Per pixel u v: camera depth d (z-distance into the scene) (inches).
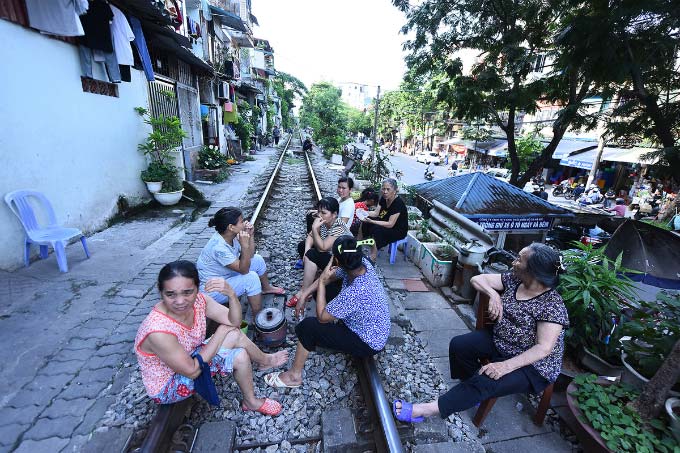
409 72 457.7
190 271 78.0
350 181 189.2
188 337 85.7
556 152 815.7
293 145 1295.5
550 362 91.7
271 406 100.6
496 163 1160.8
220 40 711.7
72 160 206.8
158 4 268.1
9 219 161.3
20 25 167.8
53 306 142.2
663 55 231.6
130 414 95.7
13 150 164.6
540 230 284.8
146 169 298.8
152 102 333.4
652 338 104.1
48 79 186.9
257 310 138.7
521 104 366.9
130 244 213.6
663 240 135.0
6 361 111.1
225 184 439.2
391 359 126.6
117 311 141.9
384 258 224.8
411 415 97.2
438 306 166.2
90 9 199.8
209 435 90.7
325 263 150.9
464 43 403.2
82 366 111.7
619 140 345.1
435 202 269.4
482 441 97.3
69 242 205.0
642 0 202.8
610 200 653.9
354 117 2790.4
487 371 90.1
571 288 117.8
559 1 320.2
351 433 94.8
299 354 107.4
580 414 91.1
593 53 234.7
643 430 84.2
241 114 848.3
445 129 1486.2
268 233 255.3
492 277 107.3
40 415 93.5
